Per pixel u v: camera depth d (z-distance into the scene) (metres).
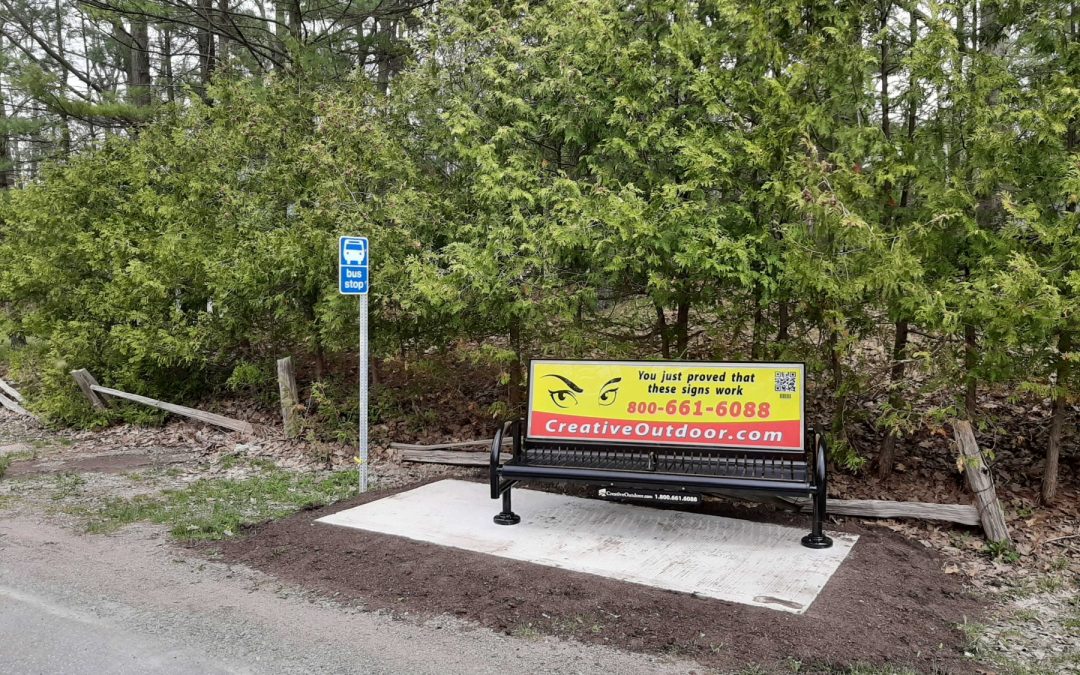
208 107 11.68
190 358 10.70
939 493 6.96
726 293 7.70
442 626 4.48
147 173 11.68
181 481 8.23
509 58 8.61
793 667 3.99
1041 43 6.57
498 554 5.57
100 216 11.93
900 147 6.84
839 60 6.80
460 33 8.65
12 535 6.30
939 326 6.47
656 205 6.93
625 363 6.53
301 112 10.67
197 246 10.79
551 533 6.07
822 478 5.65
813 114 6.79
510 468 6.14
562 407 6.59
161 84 18.81
